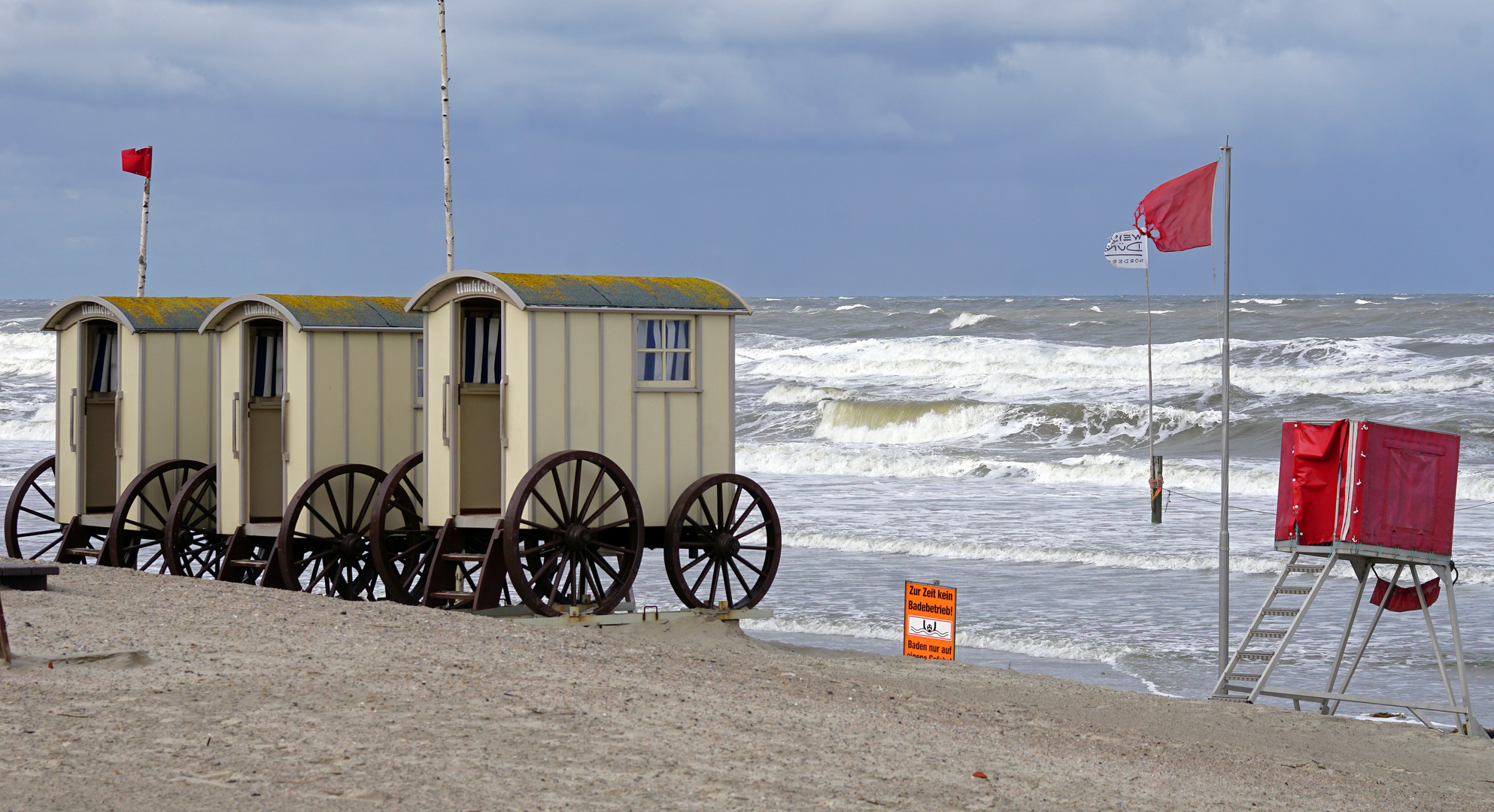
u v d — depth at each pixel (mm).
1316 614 20844
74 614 10680
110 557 17828
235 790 6570
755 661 12875
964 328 96750
